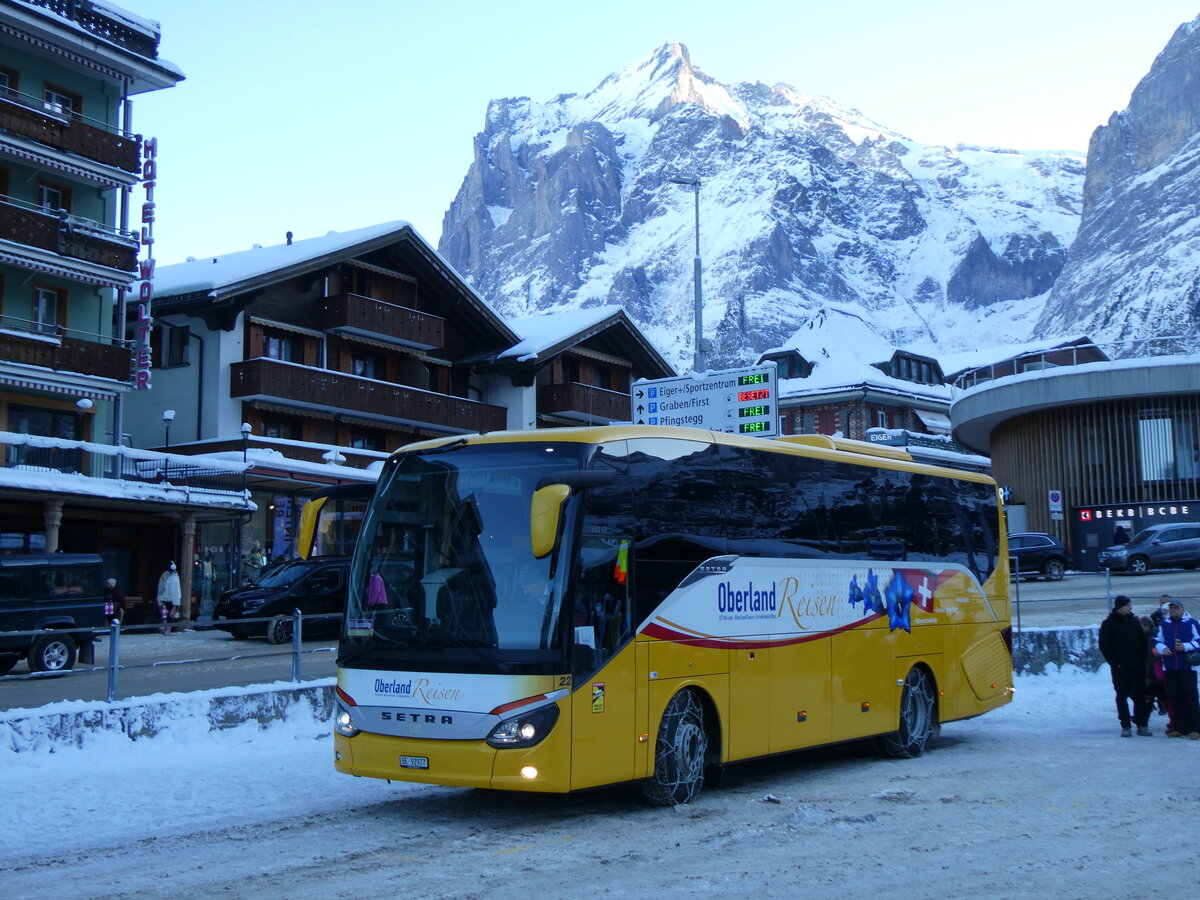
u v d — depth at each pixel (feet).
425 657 31.37
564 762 30.14
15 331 108.37
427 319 158.51
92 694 56.34
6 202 110.32
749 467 38.40
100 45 118.42
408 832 31.09
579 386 172.45
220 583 114.83
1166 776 39.01
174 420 137.39
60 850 29.19
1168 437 140.05
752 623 37.17
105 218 123.34
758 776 40.81
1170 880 25.14
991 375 157.28
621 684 31.99
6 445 96.48
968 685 49.01
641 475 33.83
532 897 24.02
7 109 109.70
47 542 92.68
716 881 25.22
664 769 33.47
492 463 32.63
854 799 35.37
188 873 26.55
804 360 270.87
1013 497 154.61
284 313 144.05
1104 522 143.13
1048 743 48.70
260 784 38.37
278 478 111.04
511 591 31.07
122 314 123.03
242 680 62.39
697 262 116.78
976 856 27.37
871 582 43.50
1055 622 86.53
